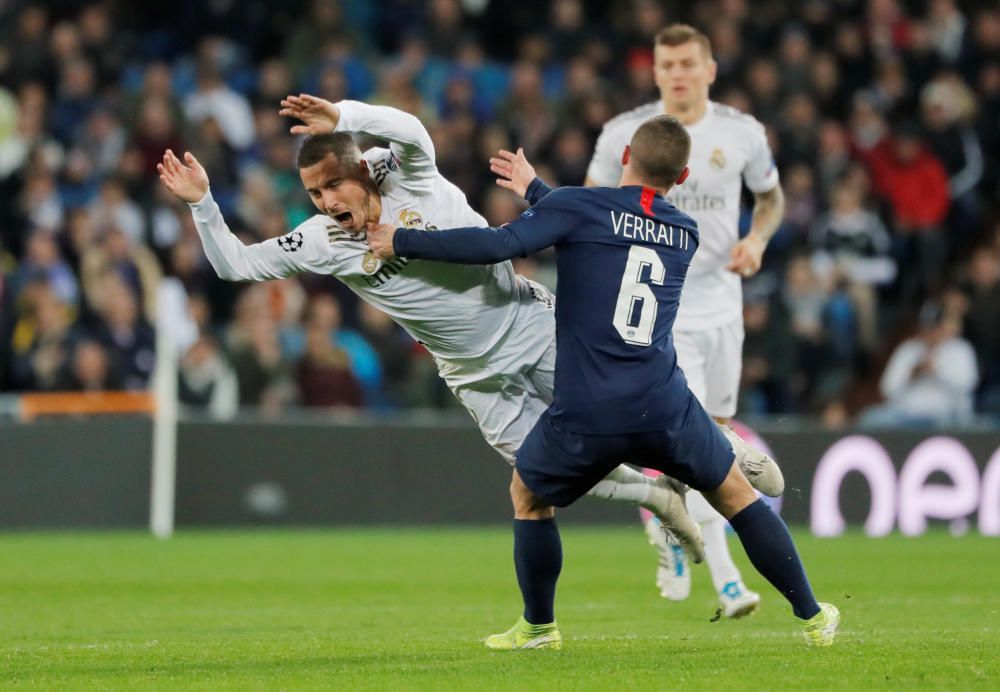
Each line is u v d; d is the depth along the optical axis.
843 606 26.72
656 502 21.23
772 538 19.23
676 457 18.89
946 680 16.80
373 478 47.06
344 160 19.75
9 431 44.66
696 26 62.34
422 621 24.95
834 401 52.69
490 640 20.61
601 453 18.83
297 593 30.09
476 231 18.83
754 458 21.14
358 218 20.08
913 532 47.78
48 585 31.59
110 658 19.86
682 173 19.55
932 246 58.75
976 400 53.31
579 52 62.16
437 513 47.34
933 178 59.47
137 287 50.28
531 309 21.59
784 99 60.47
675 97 25.64
